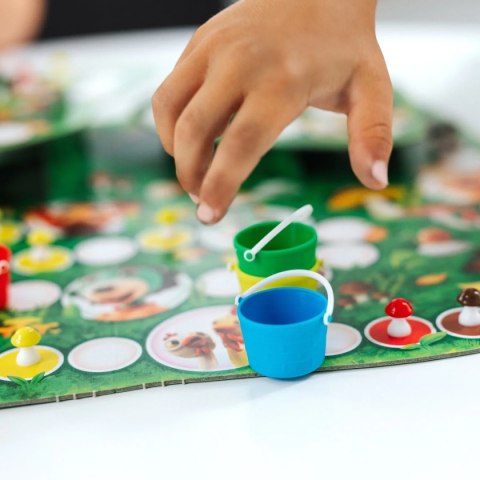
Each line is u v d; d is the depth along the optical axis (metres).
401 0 1.79
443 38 0.96
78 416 0.46
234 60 0.46
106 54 0.96
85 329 0.52
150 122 0.75
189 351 0.50
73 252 0.61
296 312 0.49
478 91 0.79
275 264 0.50
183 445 0.44
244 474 0.43
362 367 0.48
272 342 0.47
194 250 0.60
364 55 0.48
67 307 0.55
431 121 0.73
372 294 0.54
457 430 0.44
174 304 0.54
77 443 0.45
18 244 0.62
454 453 0.43
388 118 0.47
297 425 0.45
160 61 0.91
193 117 0.47
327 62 0.47
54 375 0.49
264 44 0.46
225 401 0.47
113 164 0.73
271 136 0.46
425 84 0.82
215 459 0.44
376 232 0.60
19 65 0.94
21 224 0.65
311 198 0.66
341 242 0.59
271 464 0.43
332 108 0.49
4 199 0.68
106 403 0.47
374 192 0.66
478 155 0.69
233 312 0.53
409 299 0.53
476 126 0.73
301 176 0.69
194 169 0.48
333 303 0.50
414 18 1.65
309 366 0.48
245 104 0.46
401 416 0.45
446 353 0.48
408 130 0.70
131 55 0.95
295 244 0.53
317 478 0.42
